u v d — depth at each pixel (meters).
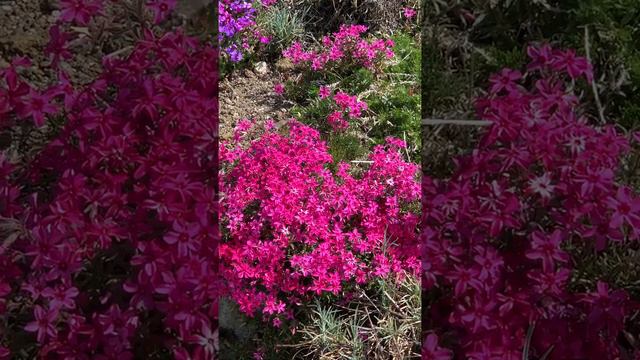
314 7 3.60
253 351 2.17
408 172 2.40
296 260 2.18
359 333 2.13
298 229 2.26
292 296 2.23
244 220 2.38
